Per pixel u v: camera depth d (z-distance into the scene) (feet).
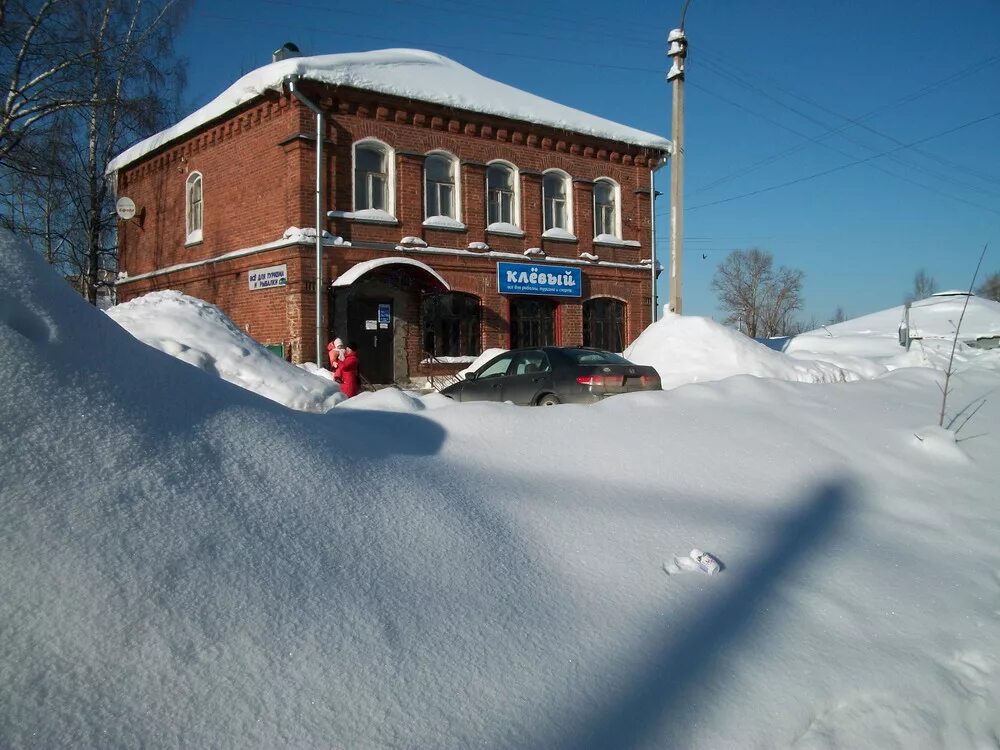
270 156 57.47
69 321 9.85
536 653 8.45
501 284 65.10
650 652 8.87
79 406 8.96
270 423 11.34
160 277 71.15
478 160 64.49
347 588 8.64
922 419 20.03
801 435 17.46
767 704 8.27
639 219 76.23
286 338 56.03
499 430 15.62
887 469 16.42
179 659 6.93
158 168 71.72
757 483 14.74
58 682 6.30
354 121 57.72
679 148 53.88
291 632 7.68
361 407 16.66
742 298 211.20
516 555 10.57
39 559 7.22
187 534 8.34
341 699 7.08
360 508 10.40
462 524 10.91
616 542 11.52
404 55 67.00
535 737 7.22
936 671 9.29
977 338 67.67
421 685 7.53
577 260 70.49
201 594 7.69
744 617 9.91
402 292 60.95
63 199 82.48
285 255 55.67
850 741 8.01
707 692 8.33
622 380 33.17
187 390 10.80
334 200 56.59
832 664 9.10
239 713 6.63
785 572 11.32
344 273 56.34
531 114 66.85
